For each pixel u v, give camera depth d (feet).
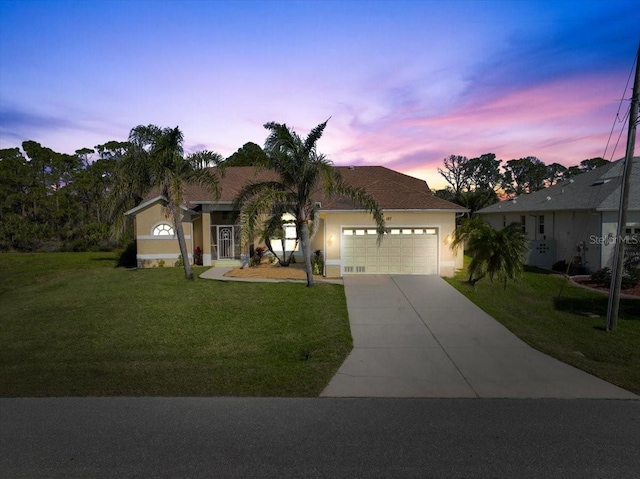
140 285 55.36
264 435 18.43
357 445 17.54
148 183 58.65
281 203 51.11
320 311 42.34
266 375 26.50
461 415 20.65
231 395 23.18
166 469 15.80
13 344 33.94
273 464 16.12
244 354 31.22
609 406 21.85
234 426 19.31
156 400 22.36
